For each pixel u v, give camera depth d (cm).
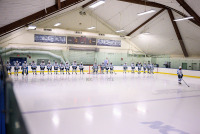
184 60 1636
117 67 1828
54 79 1109
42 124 372
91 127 362
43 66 1338
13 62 1441
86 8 1680
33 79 1089
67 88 799
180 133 340
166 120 412
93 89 788
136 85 937
